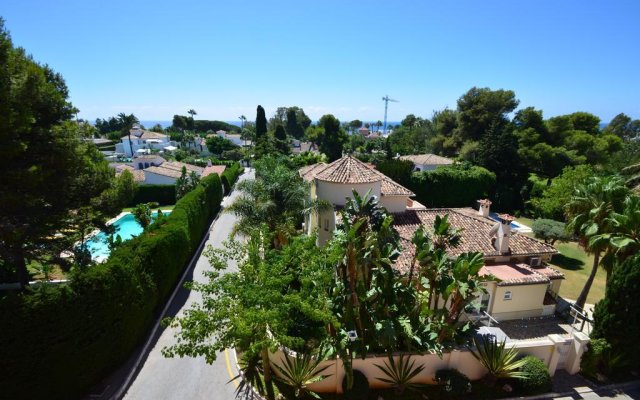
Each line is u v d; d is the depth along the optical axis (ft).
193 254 106.32
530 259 81.00
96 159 80.48
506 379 54.24
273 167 107.04
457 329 55.06
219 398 49.70
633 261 54.80
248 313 40.09
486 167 188.65
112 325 51.13
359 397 48.65
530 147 202.08
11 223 61.36
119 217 145.69
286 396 49.90
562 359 58.59
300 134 522.47
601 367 58.65
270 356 54.19
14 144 52.47
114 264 52.75
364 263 47.55
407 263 72.90
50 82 70.23
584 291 75.82
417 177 164.04
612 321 56.44
